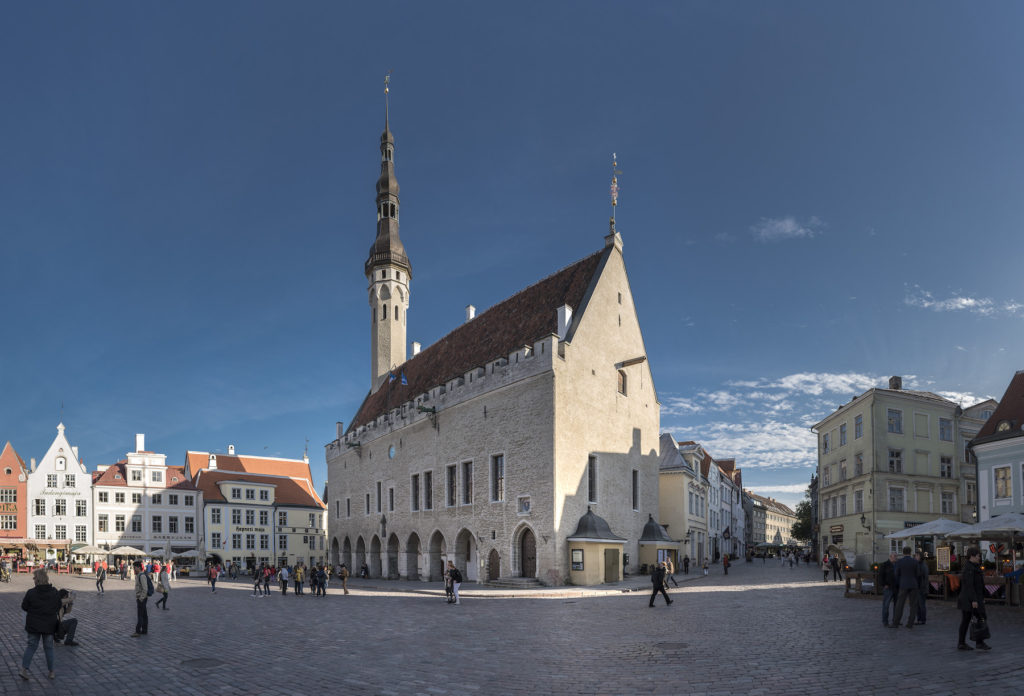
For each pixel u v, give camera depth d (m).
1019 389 39.47
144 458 79.62
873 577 28.31
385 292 72.31
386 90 75.44
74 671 13.94
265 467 92.44
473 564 47.38
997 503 38.34
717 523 84.31
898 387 57.72
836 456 59.62
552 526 39.66
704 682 12.12
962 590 14.89
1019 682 11.69
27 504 73.31
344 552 67.12
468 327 59.12
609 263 48.66
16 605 29.12
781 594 30.09
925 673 12.50
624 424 47.97
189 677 13.21
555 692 11.60
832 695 11.07
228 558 81.12
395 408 60.06
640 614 23.05
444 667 13.82
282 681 12.73
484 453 45.78
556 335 41.69
